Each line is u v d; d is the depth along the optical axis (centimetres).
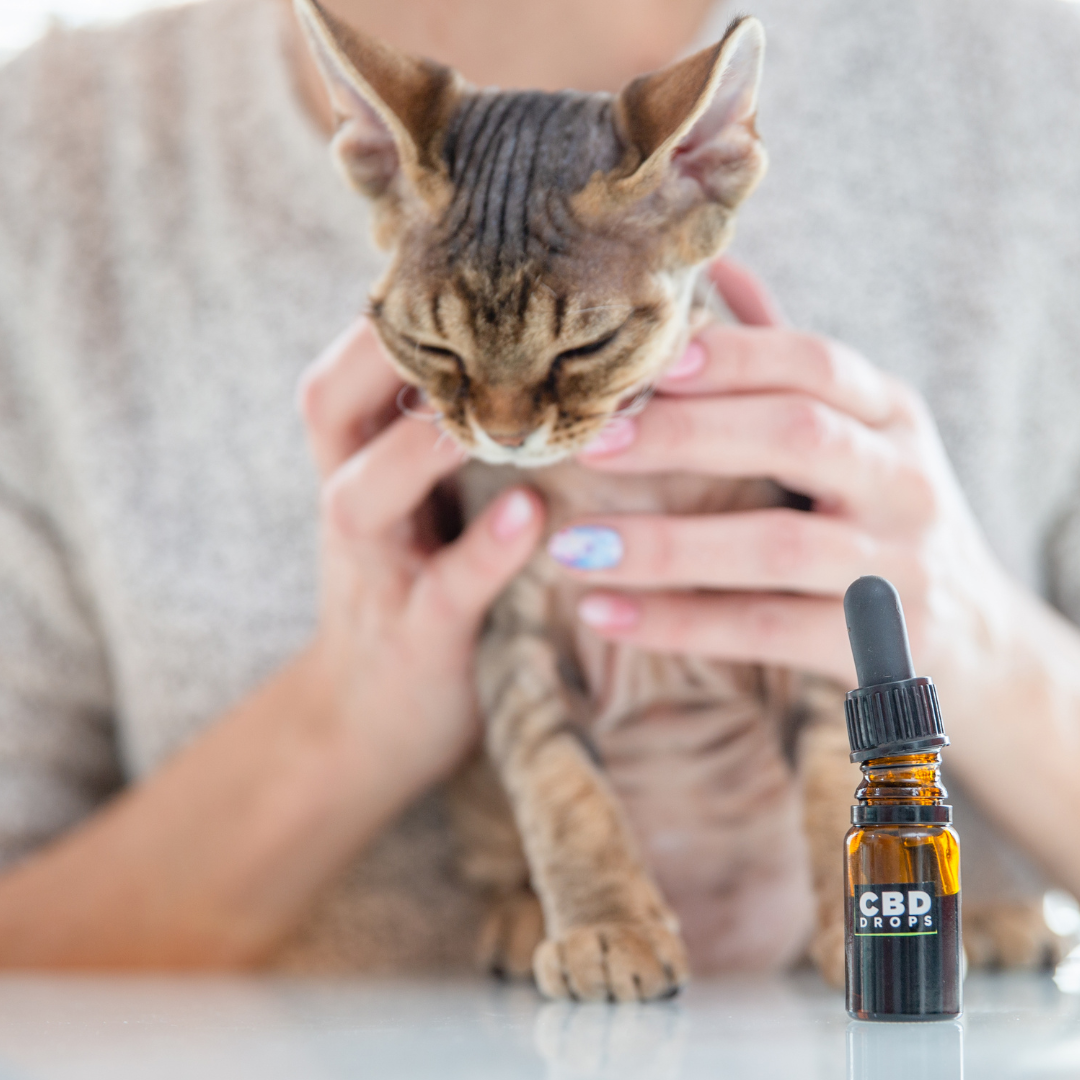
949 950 98
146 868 200
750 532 159
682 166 150
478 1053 83
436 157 147
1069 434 242
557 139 147
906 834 98
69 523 242
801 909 189
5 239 246
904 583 162
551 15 222
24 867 212
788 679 175
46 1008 121
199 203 244
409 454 169
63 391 237
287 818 197
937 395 233
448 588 175
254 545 232
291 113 239
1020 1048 82
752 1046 85
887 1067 74
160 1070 76
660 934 141
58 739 241
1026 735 180
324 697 198
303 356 236
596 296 141
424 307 145
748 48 142
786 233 237
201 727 230
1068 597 247
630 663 181
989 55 248
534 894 202
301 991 146
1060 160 244
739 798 187
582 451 159
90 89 256
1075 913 219
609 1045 87
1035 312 239
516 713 175
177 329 239
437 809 223
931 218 241
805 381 163
